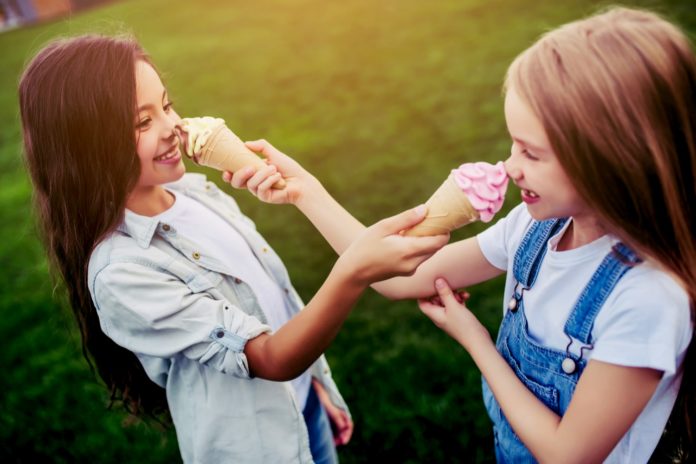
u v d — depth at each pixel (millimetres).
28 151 1537
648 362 1135
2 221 4820
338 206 1701
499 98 5043
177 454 2781
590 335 1246
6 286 4031
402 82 5688
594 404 1183
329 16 7820
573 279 1288
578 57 1112
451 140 4633
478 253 1593
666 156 1116
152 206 1648
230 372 1469
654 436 1333
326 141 4945
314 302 1390
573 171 1119
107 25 1738
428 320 3209
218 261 1623
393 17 7266
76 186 1474
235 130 5461
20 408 3115
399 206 4043
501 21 6402
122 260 1477
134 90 1427
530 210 1255
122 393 1845
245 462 1629
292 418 1685
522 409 1320
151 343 1481
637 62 1095
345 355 3076
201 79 6754
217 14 8984
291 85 6188
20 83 1495
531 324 1390
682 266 1163
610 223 1152
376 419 2777
